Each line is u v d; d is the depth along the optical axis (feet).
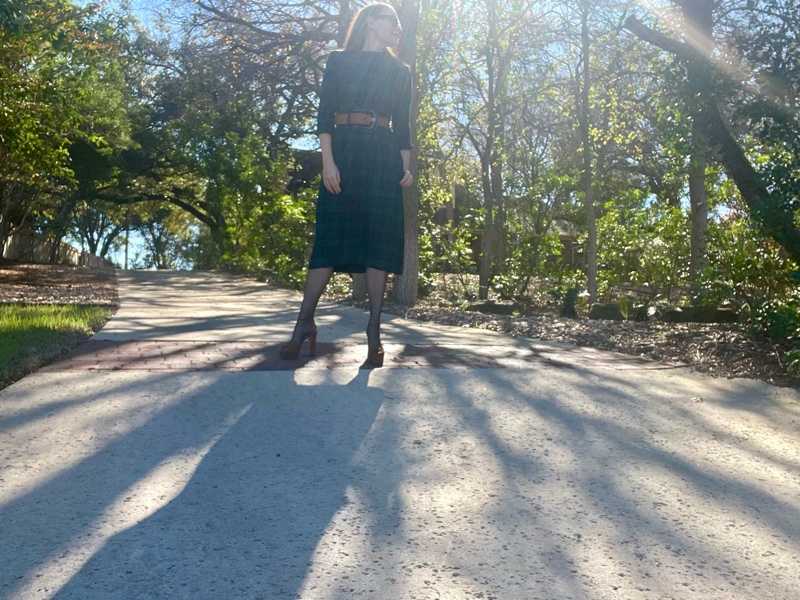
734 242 25.81
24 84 46.55
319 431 9.84
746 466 9.04
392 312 28.37
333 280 42.60
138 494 7.52
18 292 34.76
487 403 11.66
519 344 18.70
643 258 44.29
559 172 52.65
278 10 51.24
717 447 9.77
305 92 58.85
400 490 7.86
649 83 40.50
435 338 19.44
